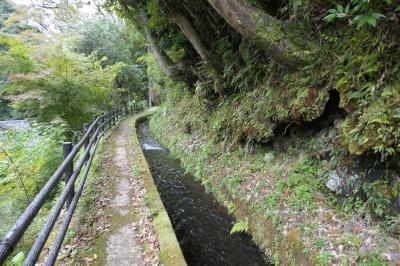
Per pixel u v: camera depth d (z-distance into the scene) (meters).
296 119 3.77
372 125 2.53
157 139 11.44
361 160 2.91
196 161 6.48
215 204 4.98
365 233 2.61
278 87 4.16
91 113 10.02
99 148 7.57
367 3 2.23
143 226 3.49
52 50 8.38
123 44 20.98
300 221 3.11
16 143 5.10
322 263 2.54
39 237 1.95
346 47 3.11
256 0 4.34
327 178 3.35
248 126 4.82
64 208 4.04
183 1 5.37
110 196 4.43
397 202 2.50
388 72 2.59
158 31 7.59
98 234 3.31
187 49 7.66
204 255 3.64
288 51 3.56
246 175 4.60
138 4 7.00
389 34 2.56
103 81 11.05
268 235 3.44
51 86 8.66
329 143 3.49
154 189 4.64
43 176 5.52
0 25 16.09
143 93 27.84
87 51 18.06
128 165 6.23
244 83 5.16
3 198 4.73
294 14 3.79
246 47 4.81
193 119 8.16
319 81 3.42
